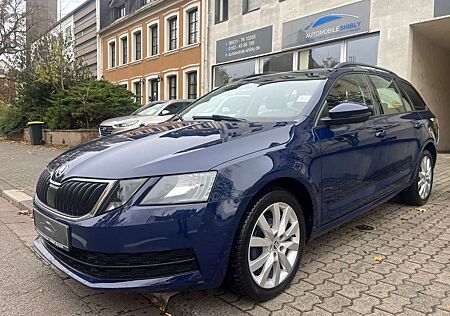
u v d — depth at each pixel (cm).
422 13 1072
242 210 259
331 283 305
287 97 370
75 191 264
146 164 256
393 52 1143
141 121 1074
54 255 292
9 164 1067
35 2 2867
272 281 284
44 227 290
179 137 301
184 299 282
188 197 246
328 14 1327
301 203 319
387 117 434
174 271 248
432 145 536
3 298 302
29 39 2666
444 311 262
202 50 2020
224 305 275
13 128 2041
